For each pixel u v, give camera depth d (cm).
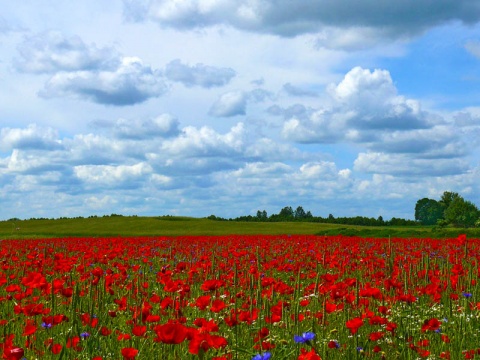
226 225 9256
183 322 655
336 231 4744
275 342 622
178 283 759
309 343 502
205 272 1106
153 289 1134
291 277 1310
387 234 4388
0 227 8981
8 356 443
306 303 749
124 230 8406
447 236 4100
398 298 799
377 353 671
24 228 8794
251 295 612
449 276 970
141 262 1641
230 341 669
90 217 10369
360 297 776
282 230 8219
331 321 809
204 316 809
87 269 1282
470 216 12581
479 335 749
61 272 1130
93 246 2234
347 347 641
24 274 1183
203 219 10256
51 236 5759
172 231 8012
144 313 639
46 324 635
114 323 812
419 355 654
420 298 991
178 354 583
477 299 920
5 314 870
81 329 623
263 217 15738
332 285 775
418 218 18212
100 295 693
